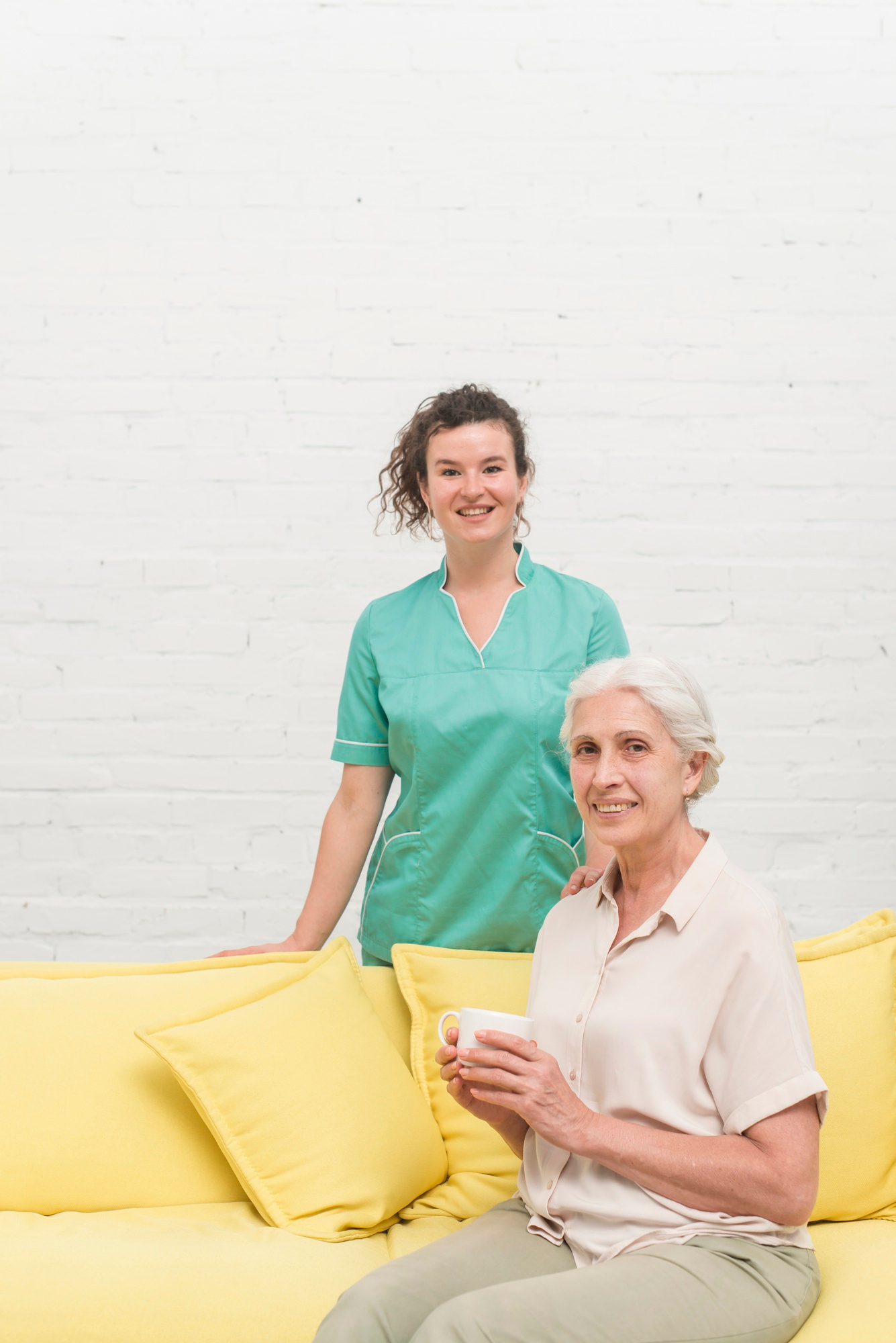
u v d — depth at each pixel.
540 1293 1.10
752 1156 1.16
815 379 2.45
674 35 2.45
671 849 1.33
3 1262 1.32
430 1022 1.67
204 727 2.44
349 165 2.45
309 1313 1.28
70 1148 1.50
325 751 2.44
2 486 2.44
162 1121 1.54
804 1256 1.21
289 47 2.45
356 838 1.86
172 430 2.45
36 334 2.44
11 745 2.43
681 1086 1.23
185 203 2.45
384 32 2.45
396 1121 1.53
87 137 2.45
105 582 2.45
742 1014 1.21
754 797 2.44
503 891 1.73
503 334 2.45
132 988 1.62
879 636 2.45
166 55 2.45
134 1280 1.30
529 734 1.71
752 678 2.45
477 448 1.68
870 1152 1.47
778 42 2.45
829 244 2.45
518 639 1.75
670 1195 1.19
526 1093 1.18
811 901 2.43
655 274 2.45
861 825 2.44
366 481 2.45
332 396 2.45
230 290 2.45
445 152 2.45
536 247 2.45
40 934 2.42
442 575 1.84
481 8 2.45
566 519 2.45
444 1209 1.53
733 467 2.45
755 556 2.45
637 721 1.30
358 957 2.46
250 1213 1.49
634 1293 1.10
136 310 2.45
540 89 2.45
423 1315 1.16
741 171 2.45
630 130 2.45
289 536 2.45
